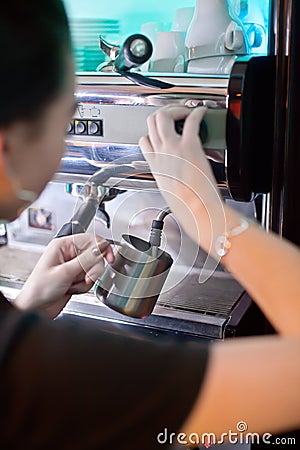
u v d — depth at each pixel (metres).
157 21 1.37
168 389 0.48
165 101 1.02
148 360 0.49
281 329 0.64
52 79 0.49
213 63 1.13
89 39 1.42
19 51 0.47
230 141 0.98
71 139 1.11
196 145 0.80
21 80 0.47
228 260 0.72
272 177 1.03
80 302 1.13
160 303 1.12
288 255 0.70
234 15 1.16
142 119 1.05
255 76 1.00
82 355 0.48
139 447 0.48
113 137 1.08
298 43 0.95
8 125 0.48
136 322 1.09
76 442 0.47
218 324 1.04
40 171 0.53
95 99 1.07
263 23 1.23
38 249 1.47
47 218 1.45
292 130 0.98
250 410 0.50
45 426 0.47
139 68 1.23
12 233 1.50
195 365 0.49
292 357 0.52
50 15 0.50
